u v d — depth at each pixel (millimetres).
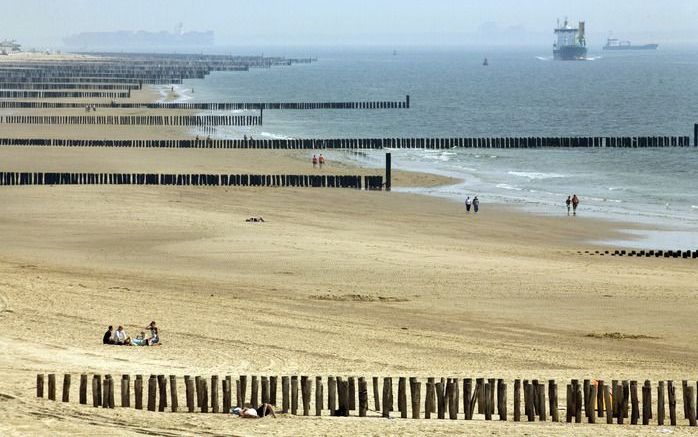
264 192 100125
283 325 48688
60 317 49094
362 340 46031
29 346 42844
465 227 83938
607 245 77375
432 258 67125
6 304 51438
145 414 32750
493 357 43406
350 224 83375
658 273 63656
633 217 90438
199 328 47688
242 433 30281
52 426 29766
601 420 34062
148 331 46344
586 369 41344
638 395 37125
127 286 57125
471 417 34031
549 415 34500
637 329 49188
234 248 69250
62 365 39500
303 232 77375
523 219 88375
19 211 84812
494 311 52625
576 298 55750
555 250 73812
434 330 48406
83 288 56062
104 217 82125
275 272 61844
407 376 39031
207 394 33938
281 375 38812
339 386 34031
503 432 31641
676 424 33500
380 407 35094
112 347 43438
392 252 68938
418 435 30875
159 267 63000
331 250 69000
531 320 50781
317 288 57562
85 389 34156
